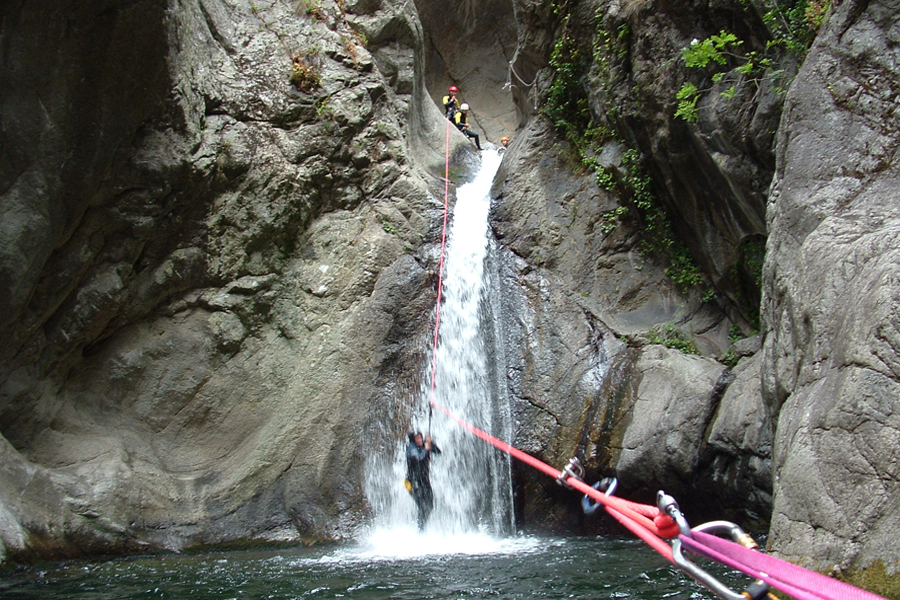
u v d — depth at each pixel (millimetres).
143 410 10375
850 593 1474
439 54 23344
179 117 9945
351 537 9570
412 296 11875
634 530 2314
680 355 10312
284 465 10141
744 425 8594
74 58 8250
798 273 5812
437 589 6031
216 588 6312
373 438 10547
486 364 11641
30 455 9258
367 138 12781
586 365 10836
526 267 12312
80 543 8172
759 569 1761
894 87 5988
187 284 10883
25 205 8500
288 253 11953
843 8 6547
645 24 10938
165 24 8852
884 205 5691
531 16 13938
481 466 10617
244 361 11094
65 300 9656
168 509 9172
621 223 12250
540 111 13867
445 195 13648
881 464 4277
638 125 11508
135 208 9820
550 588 5949
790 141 6676
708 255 11047
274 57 12305
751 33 9547
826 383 4953
